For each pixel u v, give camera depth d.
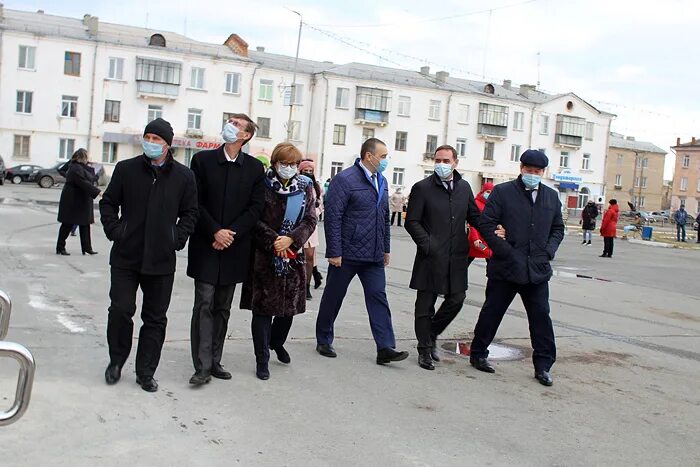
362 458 4.30
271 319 5.89
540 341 6.46
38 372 5.41
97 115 49.06
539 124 64.19
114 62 49.16
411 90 57.66
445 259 6.61
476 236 7.22
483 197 8.05
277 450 4.32
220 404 5.08
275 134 54.44
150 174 5.20
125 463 3.95
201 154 5.59
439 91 58.78
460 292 6.75
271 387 5.59
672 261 23.20
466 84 64.31
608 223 22.77
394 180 58.06
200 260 5.50
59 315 7.46
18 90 47.19
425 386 5.99
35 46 47.19
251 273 5.82
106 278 10.13
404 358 6.49
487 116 60.72
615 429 5.28
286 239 5.67
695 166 89.06
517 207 6.41
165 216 5.20
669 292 14.32
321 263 14.34
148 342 5.27
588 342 8.36
